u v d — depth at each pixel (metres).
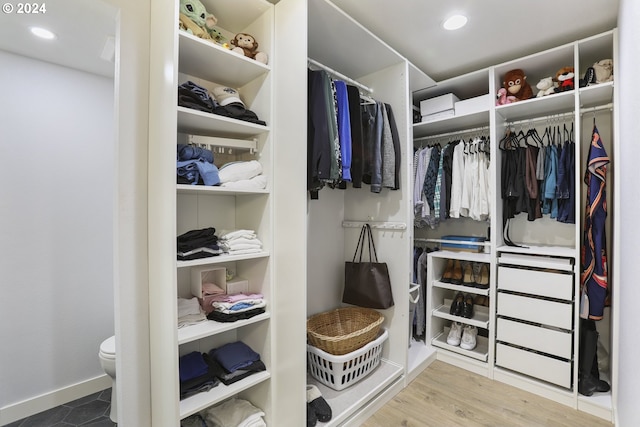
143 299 1.49
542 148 2.32
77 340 2.12
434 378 2.27
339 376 1.85
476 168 2.48
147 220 1.49
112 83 2.27
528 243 2.59
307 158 1.57
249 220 1.72
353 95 1.92
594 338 1.94
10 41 1.74
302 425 1.45
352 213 2.46
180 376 1.39
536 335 2.08
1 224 1.84
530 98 2.29
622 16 1.46
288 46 1.51
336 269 2.44
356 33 1.79
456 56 2.32
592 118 2.29
